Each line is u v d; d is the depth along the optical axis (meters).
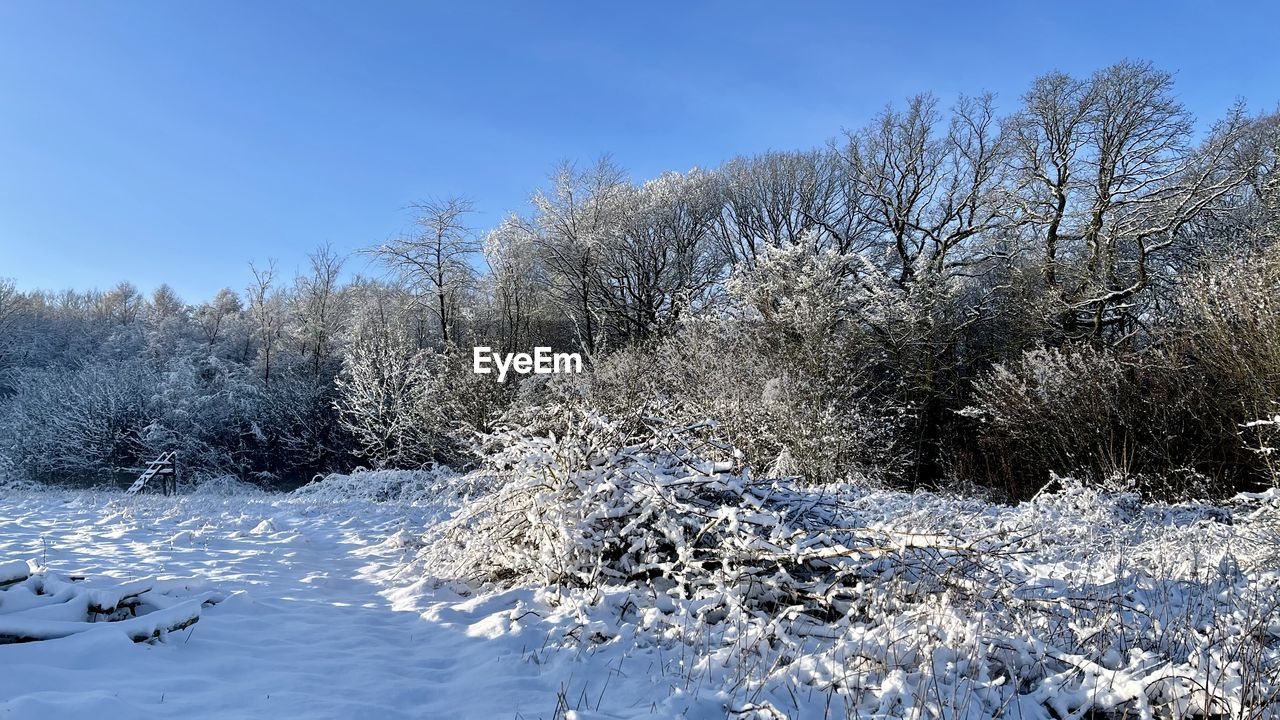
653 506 5.69
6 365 36.38
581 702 3.60
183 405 26.08
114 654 3.79
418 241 28.03
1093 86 20.16
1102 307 18.61
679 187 33.31
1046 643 4.18
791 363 18.08
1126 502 10.17
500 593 5.80
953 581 4.79
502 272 30.27
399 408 23.31
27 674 3.27
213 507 12.48
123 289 49.66
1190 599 4.82
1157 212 19.12
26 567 4.81
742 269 21.84
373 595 6.32
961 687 3.66
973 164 23.67
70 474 25.58
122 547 8.15
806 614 4.95
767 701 3.39
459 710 3.49
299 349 35.09
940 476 18.72
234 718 3.14
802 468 14.19
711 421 7.01
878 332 20.39
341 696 3.55
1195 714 3.44
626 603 5.18
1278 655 3.80
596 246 28.94
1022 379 16.22
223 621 4.76
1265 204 18.22
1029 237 22.70
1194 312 13.69
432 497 14.64
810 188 31.05
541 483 6.31
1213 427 13.08
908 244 25.81
